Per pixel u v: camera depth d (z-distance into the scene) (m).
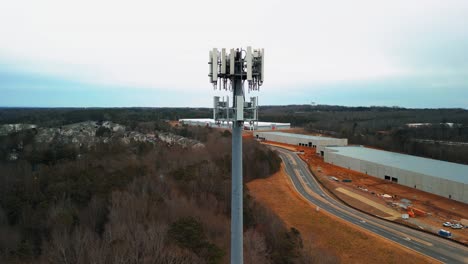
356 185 75.00
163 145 92.38
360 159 87.19
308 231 49.19
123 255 25.36
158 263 25.34
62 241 30.34
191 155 76.31
